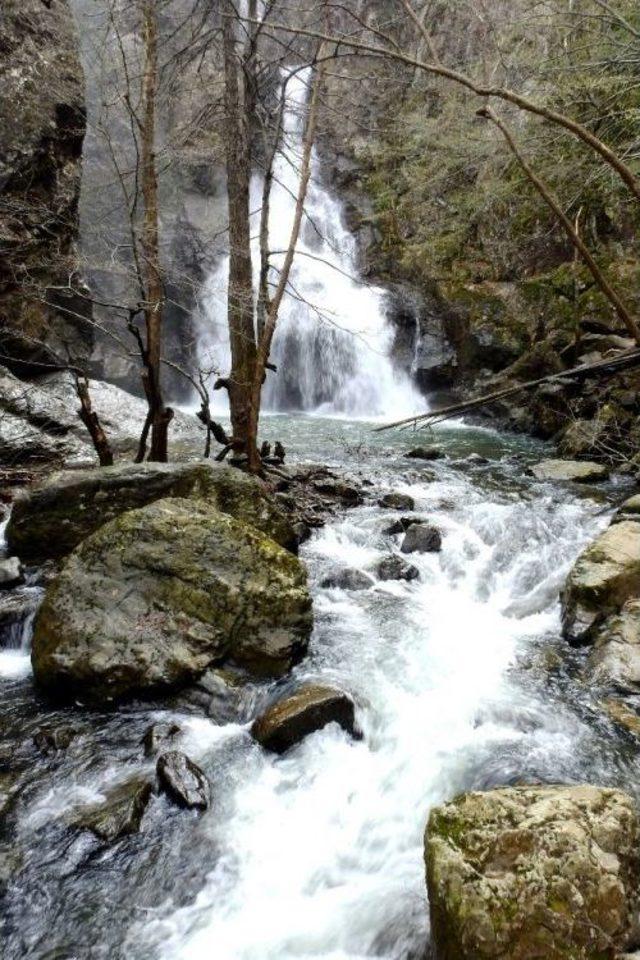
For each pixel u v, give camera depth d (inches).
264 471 323.0
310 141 301.1
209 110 349.1
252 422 309.4
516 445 478.3
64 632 170.9
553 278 556.1
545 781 143.5
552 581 243.6
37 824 131.3
